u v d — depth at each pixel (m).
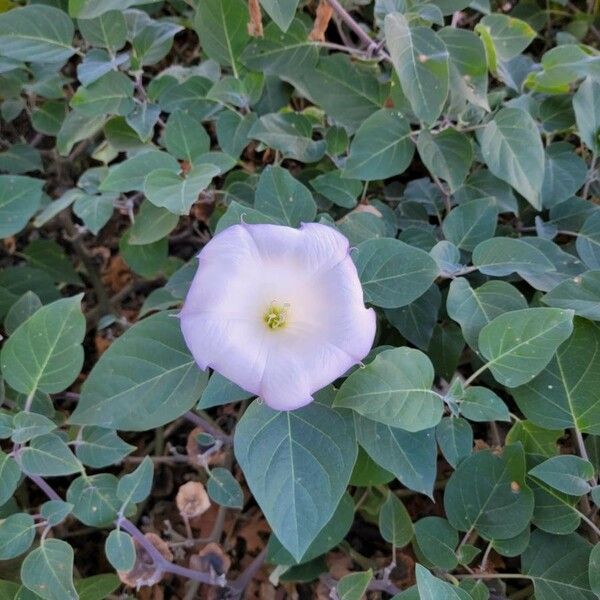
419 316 0.57
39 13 0.63
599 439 0.57
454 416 0.52
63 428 0.63
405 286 0.51
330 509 0.46
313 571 0.60
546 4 0.85
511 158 0.59
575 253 0.64
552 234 0.63
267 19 0.70
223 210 0.67
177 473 0.72
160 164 0.58
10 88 0.74
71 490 0.53
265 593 0.63
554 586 0.51
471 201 0.59
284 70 0.67
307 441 0.47
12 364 0.51
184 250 0.82
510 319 0.49
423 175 0.78
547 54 0.65
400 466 0.49
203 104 0.69
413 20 0.63
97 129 0.71
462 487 0.52
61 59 0.64
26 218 0.58
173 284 0.58
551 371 0.54
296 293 0.44
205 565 0.59
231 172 0.70
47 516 0.51
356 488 0.66
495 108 0.67
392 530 0.55
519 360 0.50
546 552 0.52
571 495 0.52
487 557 0.56
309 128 0.67
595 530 0.51
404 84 0.56
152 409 0.51
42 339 0.51
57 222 0.84
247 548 0.67
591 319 0.52
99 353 0.78
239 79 0.66
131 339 0.52
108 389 0.51
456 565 0.53
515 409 0.65
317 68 0.66
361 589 0.48
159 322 0.52
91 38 0.64
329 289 0.43
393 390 0.47
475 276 0.60
